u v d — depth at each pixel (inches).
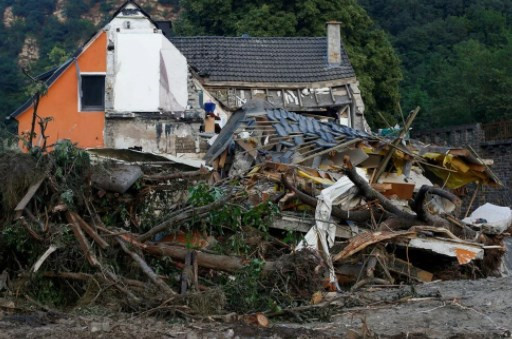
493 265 794.2
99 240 598.2
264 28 2111.2
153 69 1282.0
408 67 2719.0
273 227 709.3
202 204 628.1
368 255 703.7
